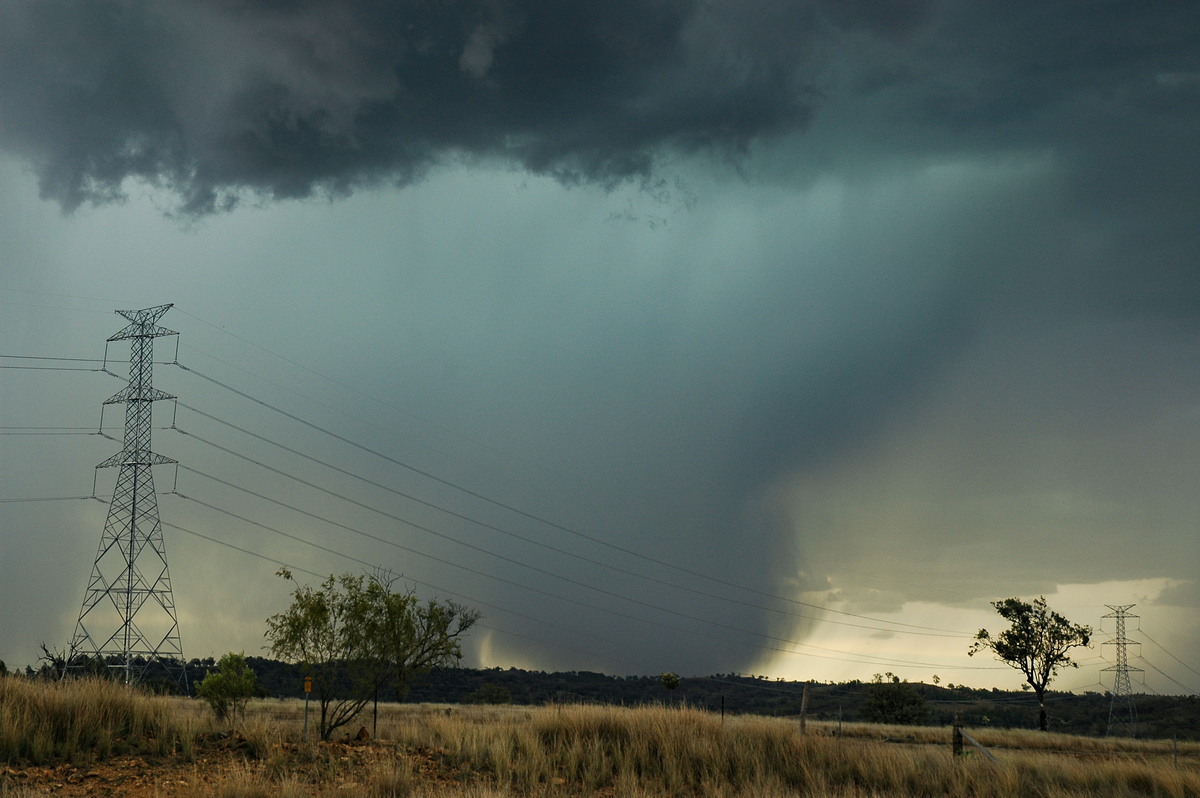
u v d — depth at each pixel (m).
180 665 66.75
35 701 22.62
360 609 30.05
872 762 28.19
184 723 24.48
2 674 24.72
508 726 29.91
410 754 25.45
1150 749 52.56
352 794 19.22
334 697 29.78
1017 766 29.00
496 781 23.84
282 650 29.27
